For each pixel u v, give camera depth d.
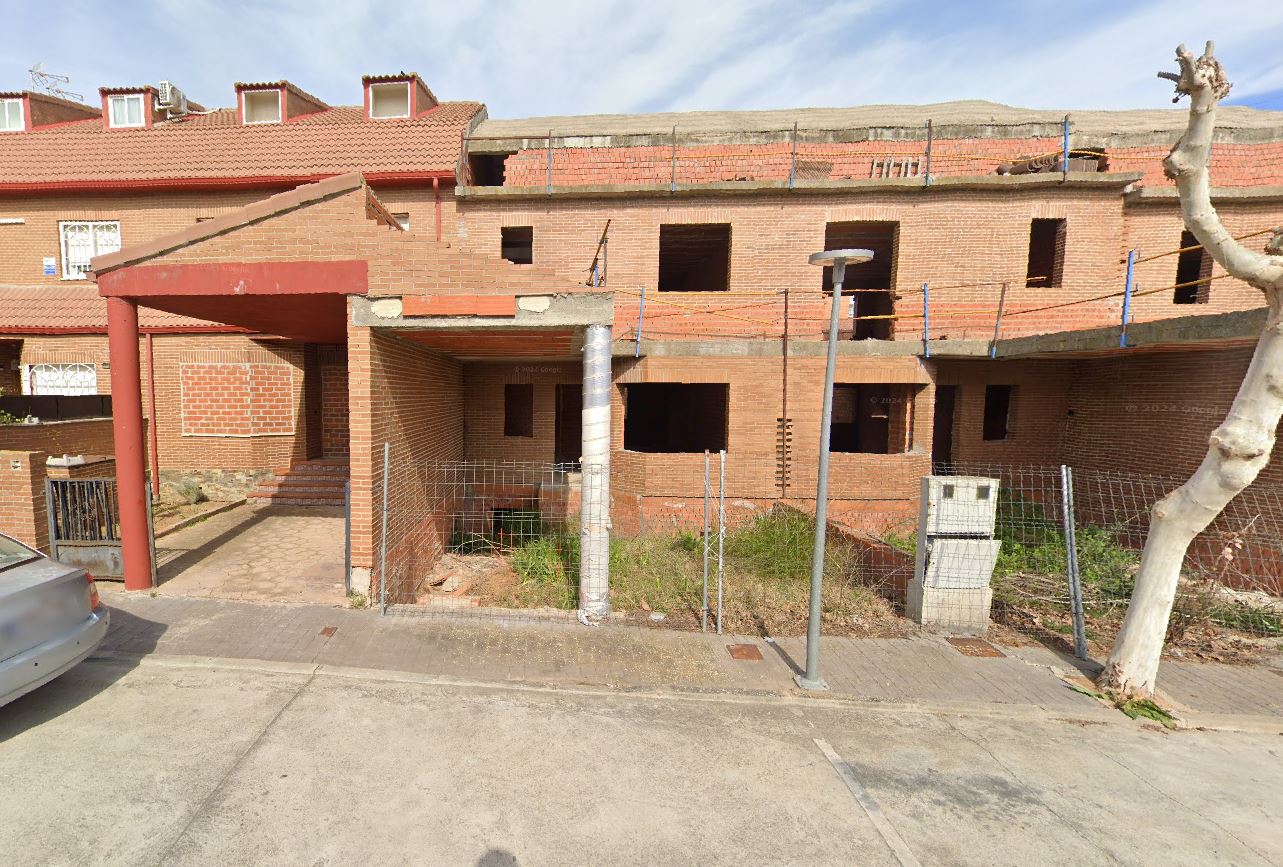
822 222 10.52
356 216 5.71
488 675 4.57
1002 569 7.45
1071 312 10.38
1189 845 3.01
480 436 11.40
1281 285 3.80
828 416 4.35
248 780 3.25
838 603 6.30
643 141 11.21
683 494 10.23
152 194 11.24
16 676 3.46
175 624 5.22
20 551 4.15
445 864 2.74
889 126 11.09
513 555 8.61
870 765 3.62
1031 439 11.02
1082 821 3.17
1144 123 12.28
